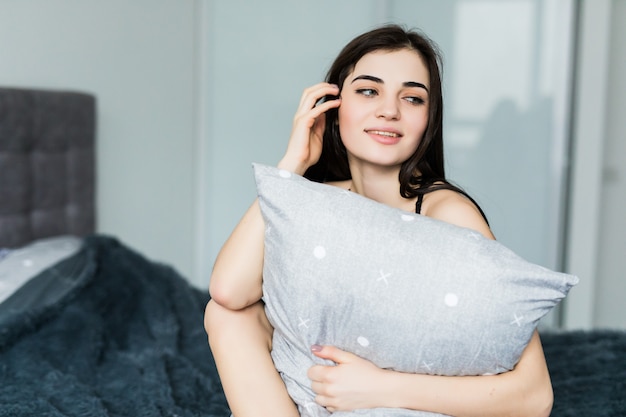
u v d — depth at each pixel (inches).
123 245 92.2
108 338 76.4
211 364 73.2
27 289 77.6
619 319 127.8
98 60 113.0
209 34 140.2
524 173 125.2
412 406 40.0
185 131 136.3
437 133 47.6
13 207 92.3
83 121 103.4
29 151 95.0
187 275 139.9
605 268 127.6
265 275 43.1
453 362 39.2
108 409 61.7
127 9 118.6
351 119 46.4
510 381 39.8
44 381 65.2
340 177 53.0
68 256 85.1
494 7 124.5
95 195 109.0
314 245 40.0
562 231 124.3
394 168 47.7
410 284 38.5
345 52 47.4
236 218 143.4
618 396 62.3
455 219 43.8
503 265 38.3
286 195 41.7
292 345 44.0
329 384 40.6
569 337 79.5
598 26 117.0
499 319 37.9
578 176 120.1
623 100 124.2
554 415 58.9
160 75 128.0
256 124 140.8
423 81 45.9
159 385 66.2
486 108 126.3
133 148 122.0
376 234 39.6
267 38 138.3
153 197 128.0
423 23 128.0
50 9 103.3
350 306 39.5
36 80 101.7
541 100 123.5
